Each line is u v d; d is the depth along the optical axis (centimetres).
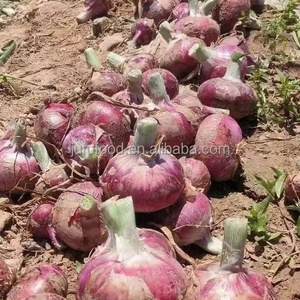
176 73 72
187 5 81
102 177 49
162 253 42
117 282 39
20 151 56
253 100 64
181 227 48
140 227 49
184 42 71
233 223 41
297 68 76
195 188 50
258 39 82
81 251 50
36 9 100
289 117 68
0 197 56
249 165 60
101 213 43
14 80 79
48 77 80
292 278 48
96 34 90
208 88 64
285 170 59
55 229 50
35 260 50
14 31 95
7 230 53
